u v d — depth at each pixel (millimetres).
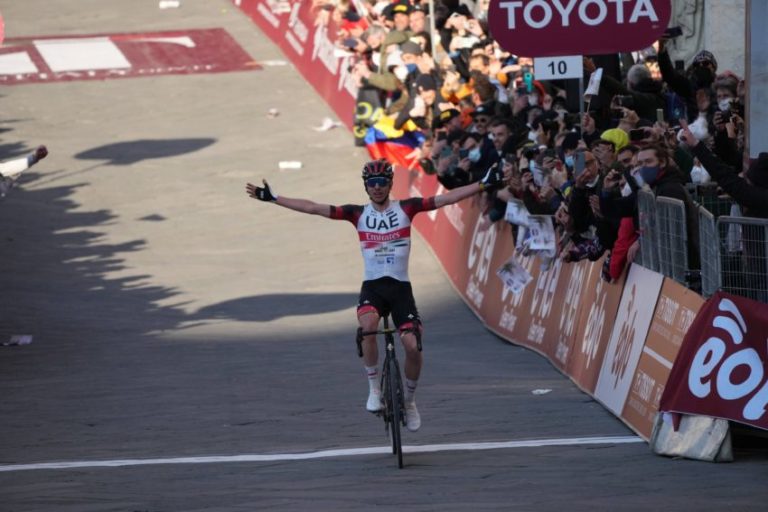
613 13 24328
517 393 24438
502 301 32812
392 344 18391
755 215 17516
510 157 30000
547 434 20188
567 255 26000
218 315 36656
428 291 38219
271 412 23422
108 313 36906
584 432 20266
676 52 35844
